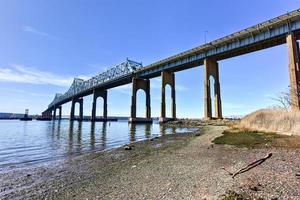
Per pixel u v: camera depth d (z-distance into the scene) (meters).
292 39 52.84
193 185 8.72
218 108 78.44
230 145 20.28
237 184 8.12
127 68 128.62
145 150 20.75
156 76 111.75
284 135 23.92
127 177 11.01
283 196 6.57
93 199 8.13
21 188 9.82
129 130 58.56
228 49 69.81
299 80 50.38
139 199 7.72
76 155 19.31
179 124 80.06
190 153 17.30
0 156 19.36
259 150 16.16
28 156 19.22
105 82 139.50
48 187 9.90
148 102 117.19
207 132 40.47
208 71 76.94
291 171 9.38
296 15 51.78
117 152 20.05
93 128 70.75
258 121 37.62
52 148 24.34
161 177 10.48
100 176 11.57
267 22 58.03
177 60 89.56
